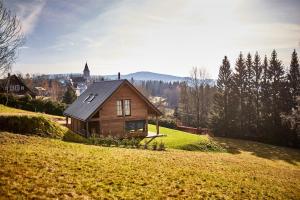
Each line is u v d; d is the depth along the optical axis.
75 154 17.20
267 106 64.06
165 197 12.24
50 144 19.78
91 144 26.47
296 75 64.69
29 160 13.80
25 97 60.25
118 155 19.50
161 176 15.35
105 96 36.34
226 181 16.83
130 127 38.09
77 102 45.62
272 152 47.84
